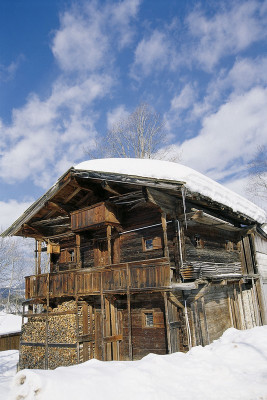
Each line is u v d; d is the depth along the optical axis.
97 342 14.25
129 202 13.55
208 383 5.97
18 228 16.52
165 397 5.40
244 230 17.67
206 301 13.77
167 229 13.07
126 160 14.52
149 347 12.82
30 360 15.07
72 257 18.11
